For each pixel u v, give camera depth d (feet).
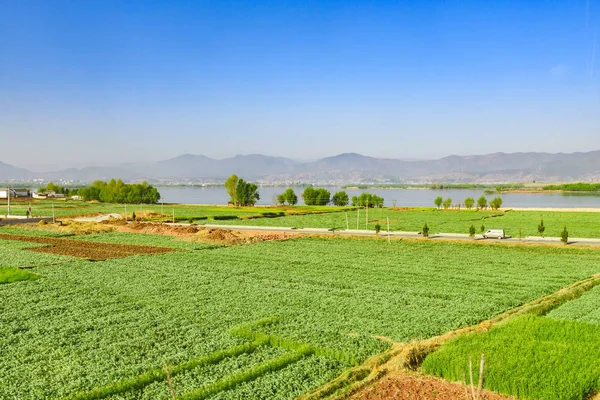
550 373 60.34
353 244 198.39
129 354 72.28
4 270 132.05
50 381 62.64
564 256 167.32
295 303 102.17
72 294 108.88
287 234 228.22
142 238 215.51
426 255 169.99
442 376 64.75
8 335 80.12
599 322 85.66
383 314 93.91
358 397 58.75
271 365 67.26
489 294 111.96
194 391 58.54
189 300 103.76
